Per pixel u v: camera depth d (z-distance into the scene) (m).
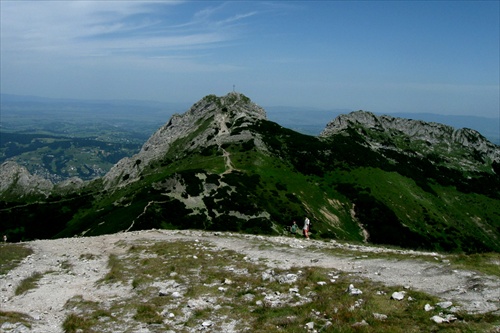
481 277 17.17
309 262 24.38
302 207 109.81
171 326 15.20
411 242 111.25
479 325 11.93
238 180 113.88
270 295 17.86
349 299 15.66
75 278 26.33
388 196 133.38
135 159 173.62
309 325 13.54
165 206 93.56
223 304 17.34
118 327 15.27
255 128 170.12
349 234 107.88
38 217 130.12
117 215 94.75
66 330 15.23
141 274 24.66
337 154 158.00
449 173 188.50
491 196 169.75
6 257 34.97
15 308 19.55
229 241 35.78
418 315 13.44
